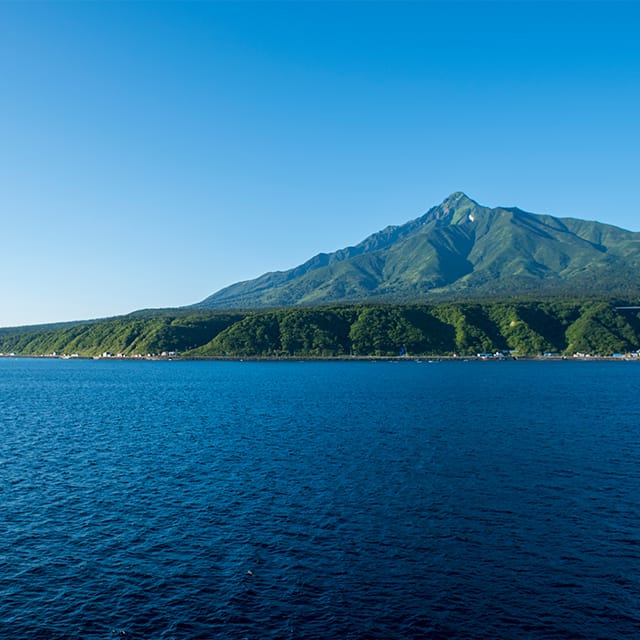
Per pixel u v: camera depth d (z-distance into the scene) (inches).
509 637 1202.6
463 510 1969.7
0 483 2368.4
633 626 1246.3
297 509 1987.0
